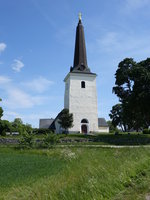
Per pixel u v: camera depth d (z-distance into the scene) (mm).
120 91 39156
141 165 7590
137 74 35906
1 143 29219
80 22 56812
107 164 8422
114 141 31781
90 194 5074
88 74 51719
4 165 12539
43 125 64500
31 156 17250
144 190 5246
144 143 30812
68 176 7477
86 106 49844
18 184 8125
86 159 12797
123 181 5945
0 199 6285
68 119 45938
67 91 52844
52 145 23734
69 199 4898
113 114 72688
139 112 37250
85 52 55219
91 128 48938
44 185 6309
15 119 87438
